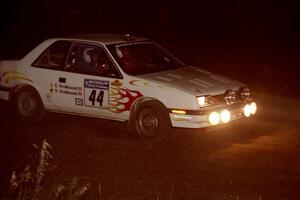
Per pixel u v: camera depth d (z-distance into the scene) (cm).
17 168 709
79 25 2172
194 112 783
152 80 819
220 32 1911
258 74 1365
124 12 2234
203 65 1502
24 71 944
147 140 820
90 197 597
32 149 791
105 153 771
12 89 963
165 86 804
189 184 640
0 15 2345
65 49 907
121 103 840
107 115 862
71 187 566
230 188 625
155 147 798
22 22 2258
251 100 857
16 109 966
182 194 609
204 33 1919
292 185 633
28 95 948
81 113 893
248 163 712
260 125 909
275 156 740
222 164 711
